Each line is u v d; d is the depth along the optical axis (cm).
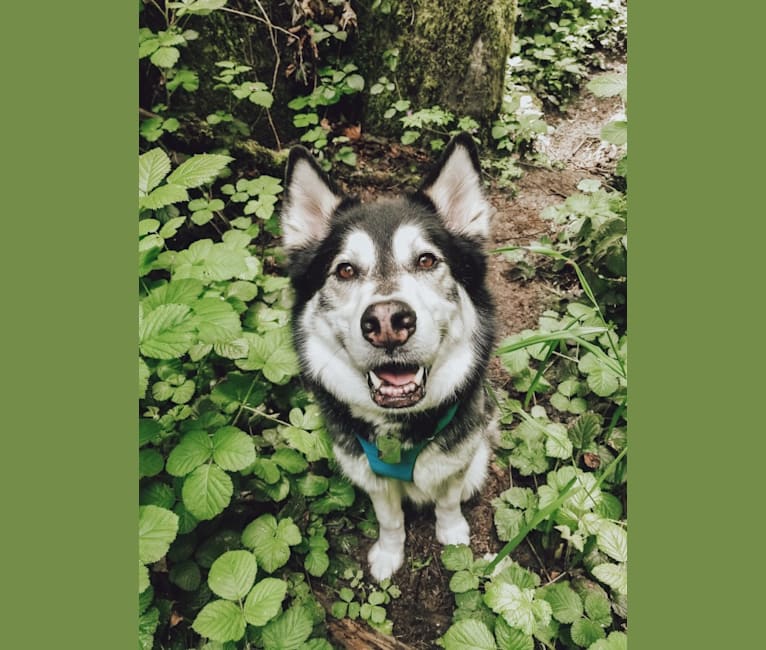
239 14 89
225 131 91
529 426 70
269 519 57
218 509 48
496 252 71
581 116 122
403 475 58
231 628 45
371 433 58
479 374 59
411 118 100
